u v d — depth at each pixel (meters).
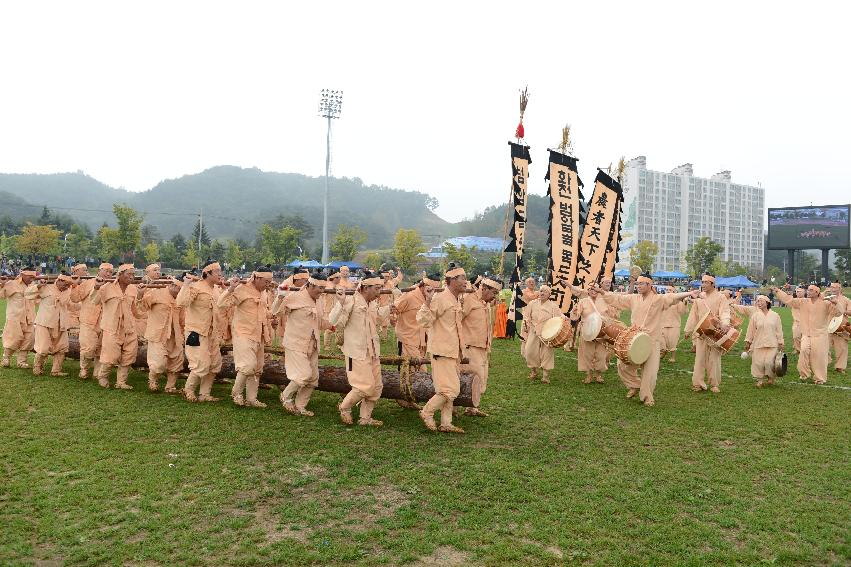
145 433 7.70
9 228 91.38
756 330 12.38
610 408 10.12
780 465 7.21
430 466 6.82
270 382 10.02
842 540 5.19
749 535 5.29
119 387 10.45
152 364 10.05
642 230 97.56
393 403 10.06
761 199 112.19
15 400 9.23
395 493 6.01
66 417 8.37
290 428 8.19
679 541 5.09
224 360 10.29
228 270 69.00
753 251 112.31
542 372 13.48
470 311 8.95
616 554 4.82
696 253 79.00
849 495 6.27
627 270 63.84
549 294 12.62
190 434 7.79
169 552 4.66
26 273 12.06
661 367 15.00
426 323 8.05
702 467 7.08
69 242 74.19
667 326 15.49
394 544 4.91
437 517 5.47
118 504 5.49
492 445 7.80
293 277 9.59
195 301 9.41
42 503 5.45
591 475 6.69
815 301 13.12
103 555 4.55
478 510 5.62
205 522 5.20
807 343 13.22
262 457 6.95
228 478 6.24
